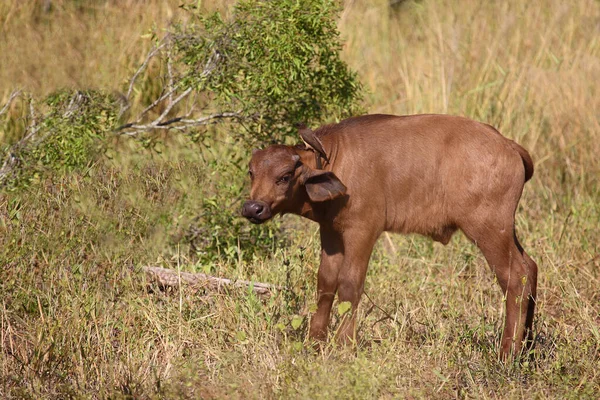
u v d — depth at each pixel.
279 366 14.23
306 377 13.69
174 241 19.91
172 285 18.12
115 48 25.44
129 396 13.34
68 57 25.48
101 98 19.91
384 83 29.81
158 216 19.28
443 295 19.16
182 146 21.81
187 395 13.85
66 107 19.33
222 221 19.98
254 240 20.12
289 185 14.86
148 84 24.36
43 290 16.83
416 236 22.05
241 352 15.40
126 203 18.89
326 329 15.78
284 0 18.42
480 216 15.47
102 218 18.28
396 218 15.77
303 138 15.00
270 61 18.28
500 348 15.64
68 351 15.05
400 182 15.57
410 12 36.41
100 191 18.53
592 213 23.31
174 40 19.47
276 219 20.67
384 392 14.02
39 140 18.41
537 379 14.77
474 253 21.64
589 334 16.98
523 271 15.70
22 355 15.02
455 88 28.16
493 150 15.47
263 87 18.62
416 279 20.20
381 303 18.31
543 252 21.16
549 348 16.34
